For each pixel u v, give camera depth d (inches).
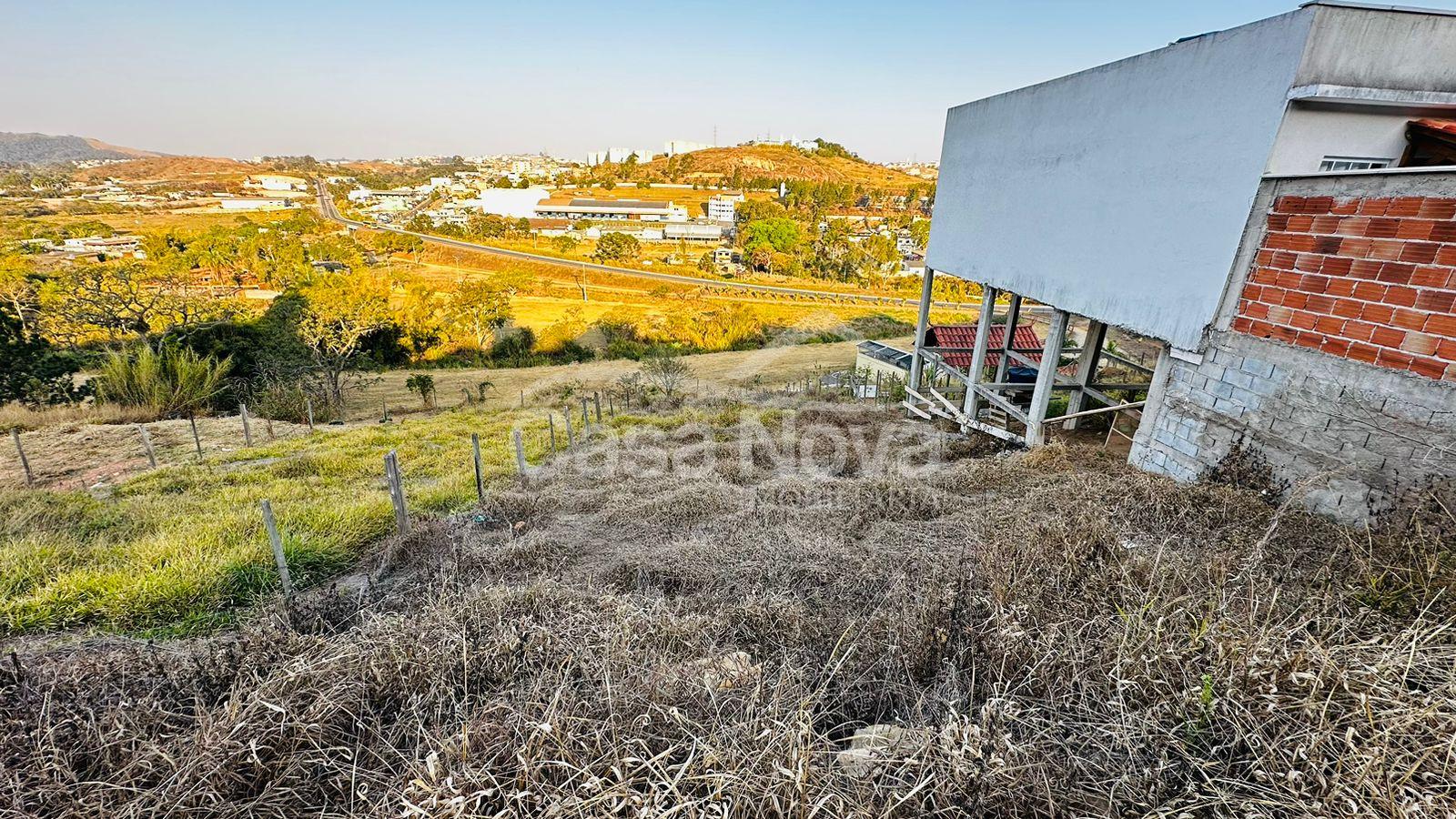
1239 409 189.8
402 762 83.1
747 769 72.4
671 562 175.8
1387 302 148.3
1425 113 180.9
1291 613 93.0
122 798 76.3
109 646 139.9
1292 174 167.5
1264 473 181.0
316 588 187.8
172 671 109.3
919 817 68.2
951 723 77.6
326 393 812.6
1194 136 196.9
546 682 97.5
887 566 160.9
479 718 88.2
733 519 223.9
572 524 241.0
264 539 205.2
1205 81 191.9
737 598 150.2
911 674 104.1
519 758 73.4
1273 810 63.4
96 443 434.3
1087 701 85.1
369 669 101.6
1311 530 152.1
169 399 623.5
